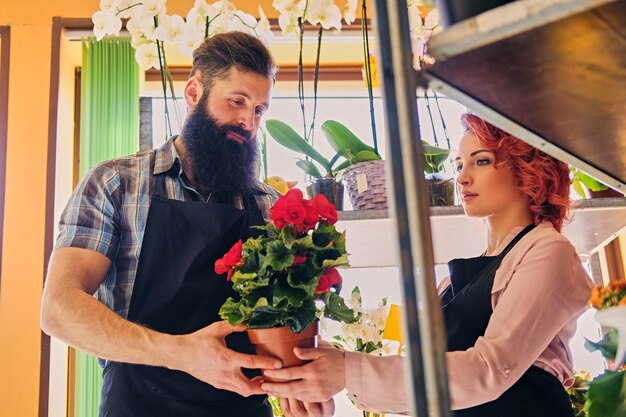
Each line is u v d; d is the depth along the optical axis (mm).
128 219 1694
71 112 3162
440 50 668
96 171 1715
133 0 2176
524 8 620
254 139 1861
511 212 1648
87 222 1631
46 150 2914
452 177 2455
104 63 3025
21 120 2934
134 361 1468
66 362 2920
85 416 2639
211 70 1796
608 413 906
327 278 1383
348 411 2852
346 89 3422
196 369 1437
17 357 2719
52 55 3004
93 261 1600
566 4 601
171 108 3307
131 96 3006
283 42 3240
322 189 2230
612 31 632
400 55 664
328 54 3373
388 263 2596
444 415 607
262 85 1803
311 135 2377
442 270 2717
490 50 661
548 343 1452
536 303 1440
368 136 3385
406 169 647
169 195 1753
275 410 2215
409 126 650
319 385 1389
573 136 888
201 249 1680
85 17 3074
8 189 2859
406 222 646
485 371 1379
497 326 1444
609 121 841
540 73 705
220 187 1808
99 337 1468
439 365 615
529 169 1604
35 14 3057
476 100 770
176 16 2168
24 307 2766
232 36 1840
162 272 1666
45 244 2812
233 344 1652
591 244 2438
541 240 1539
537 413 1453
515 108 794
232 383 1410
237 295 1677
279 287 1357
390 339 2270
